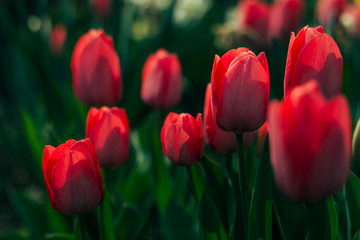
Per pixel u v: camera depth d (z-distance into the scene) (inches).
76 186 25.1
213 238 28.5
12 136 58.5
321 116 20.5
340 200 28.9
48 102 60.5
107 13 65.6
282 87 39.3
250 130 24.6
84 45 34.4
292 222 27.7
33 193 63.5
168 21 63.5
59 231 38.8
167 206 32.2
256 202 26.4
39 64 59.7
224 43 54.9
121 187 42.1
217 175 29.7
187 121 26.7
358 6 54.1
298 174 21.0
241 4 64.2
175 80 36.1
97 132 29.0
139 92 58.8
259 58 24.5
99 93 35.0
